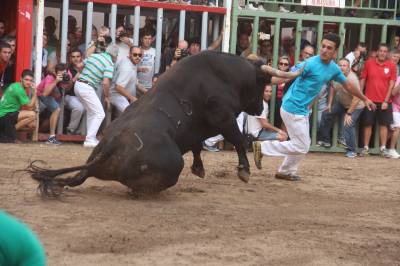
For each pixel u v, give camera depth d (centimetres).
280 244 639
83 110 1427
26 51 1408
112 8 1431
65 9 1409
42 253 238
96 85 1381
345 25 1616
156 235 647
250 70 936
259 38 1574
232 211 795
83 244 603
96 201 801
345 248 641
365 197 976
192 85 887
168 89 875
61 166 1099
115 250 588
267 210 820
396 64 1528
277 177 1105
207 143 1462
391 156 1526
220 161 1301
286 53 1591
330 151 1551
